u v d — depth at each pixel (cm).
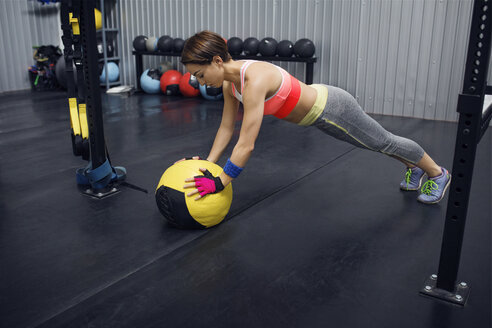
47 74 717
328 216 232
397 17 498
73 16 238
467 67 138
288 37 582
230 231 214
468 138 143
